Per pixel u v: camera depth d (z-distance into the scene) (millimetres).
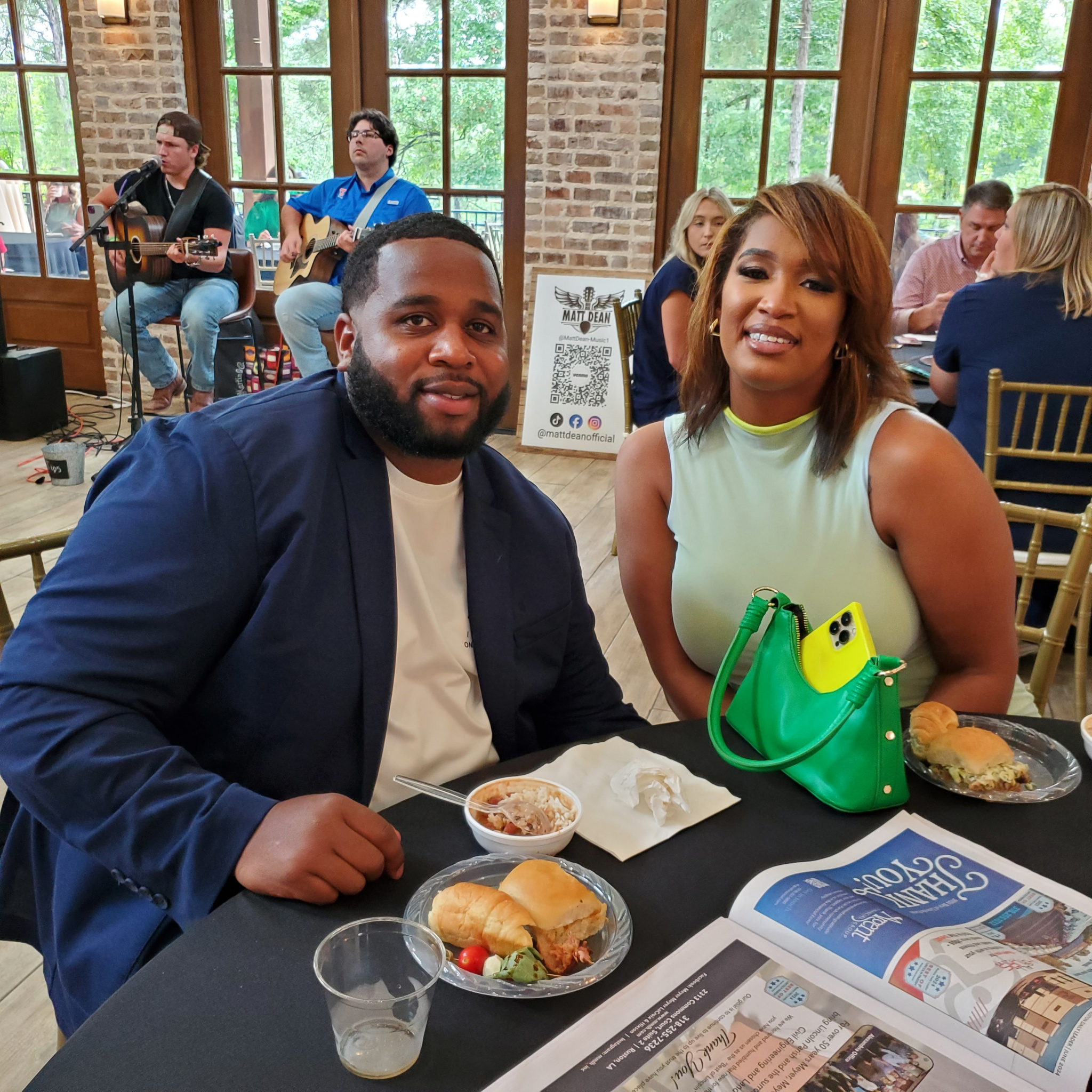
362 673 1009
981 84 4195
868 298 1201
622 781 917
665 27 4363
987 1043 614
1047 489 2375
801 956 705
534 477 4512
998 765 954
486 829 832
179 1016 638
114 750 856
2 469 4387
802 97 4406
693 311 1349
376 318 1013
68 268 5516
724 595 1305
